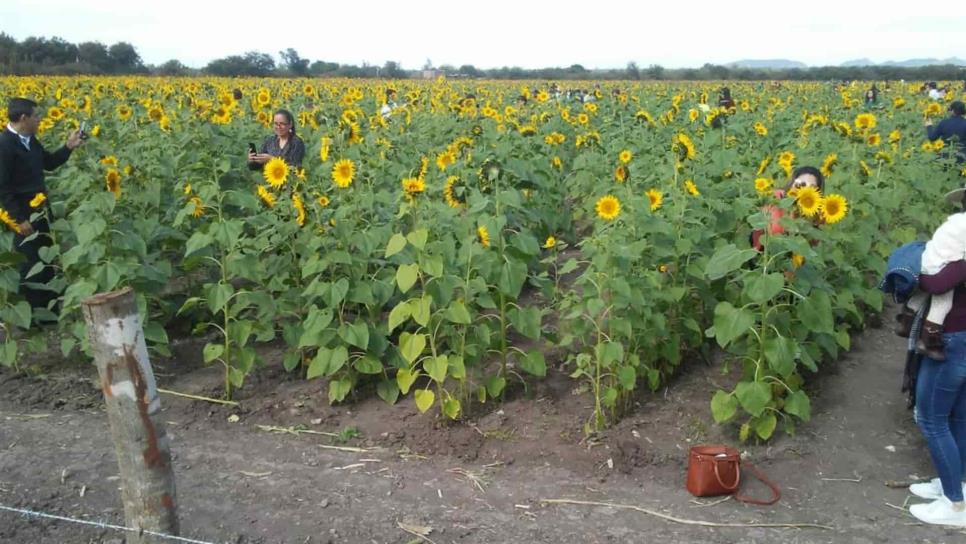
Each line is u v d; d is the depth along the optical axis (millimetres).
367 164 8664
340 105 17219
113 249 6465
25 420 5945
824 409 6020
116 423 3549
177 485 5043
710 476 4883
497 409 6004
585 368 5918
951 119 12906
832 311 6141
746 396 5188
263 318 6492
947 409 4578
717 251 5277
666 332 5957
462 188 5879
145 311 6211
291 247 6547
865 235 7051
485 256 5738
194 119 11062
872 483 5098
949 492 4645
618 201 5633
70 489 4965
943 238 4363
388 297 6059
